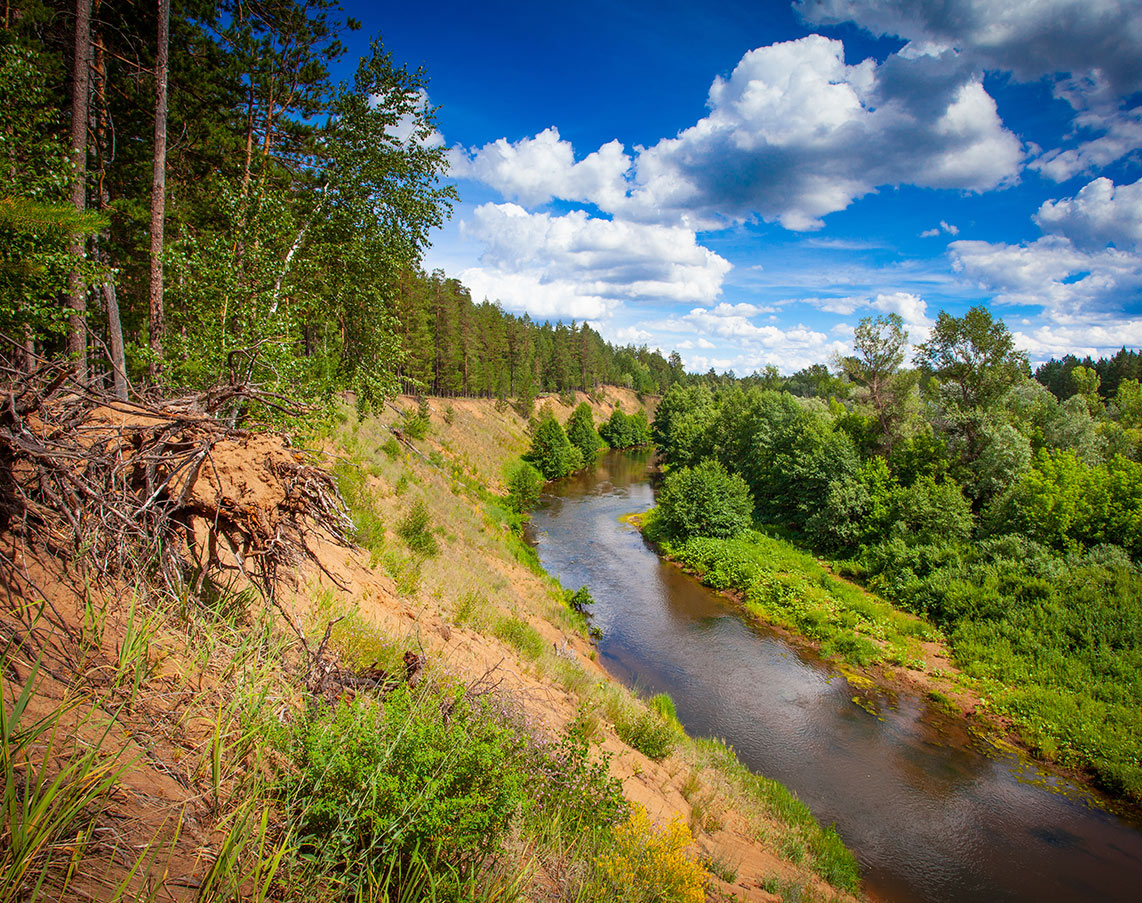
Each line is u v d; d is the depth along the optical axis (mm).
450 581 12797
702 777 9695
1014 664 18234
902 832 11531
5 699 2207
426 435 41156
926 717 16250
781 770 13328
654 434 87000
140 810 2186
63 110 11086
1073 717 15414
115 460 3633
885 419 36875
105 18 12336
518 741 4902
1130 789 12945
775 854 8180
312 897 2293
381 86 12039
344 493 12422
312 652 4344
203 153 13844
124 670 2686
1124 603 18859
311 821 2602
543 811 4754
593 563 29703
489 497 37062
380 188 12273
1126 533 21797
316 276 11664
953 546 24844
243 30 12016
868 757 14148
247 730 2865
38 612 2668
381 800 2697
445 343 62750
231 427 4348
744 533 32781
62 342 7812
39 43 10289
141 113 13422
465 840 2867
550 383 102375
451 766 3031
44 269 6422
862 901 8062
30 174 6574
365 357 12852
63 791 1924
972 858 10953
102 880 1831
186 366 8055
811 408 49344
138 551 3604
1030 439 32750
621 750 8484
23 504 3096
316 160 12195
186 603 3613
